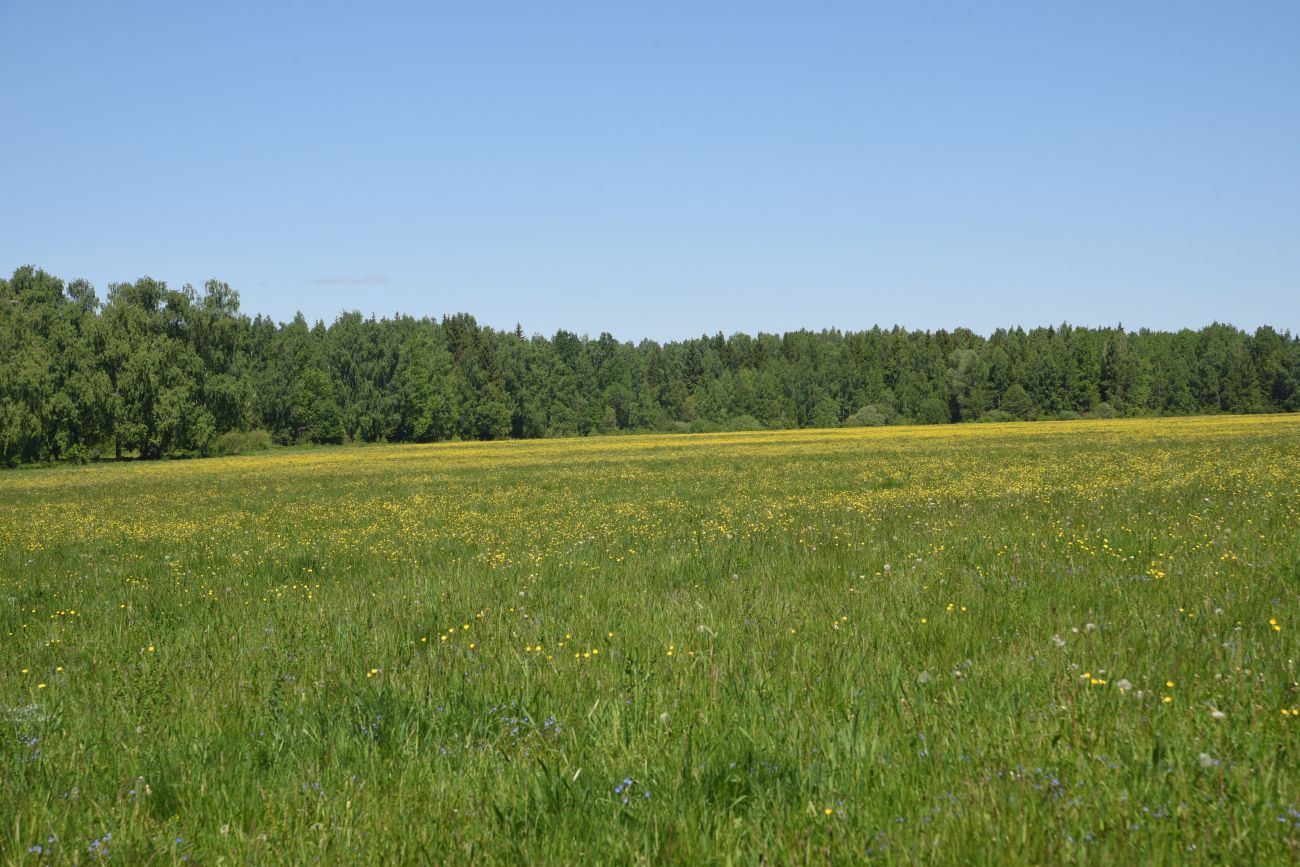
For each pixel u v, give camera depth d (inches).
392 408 4441.4
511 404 5017.2
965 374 5418.3
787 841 133.3
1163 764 154.7
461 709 208.2
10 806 162.4
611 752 176.1
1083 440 1964.8
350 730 197.6
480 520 780.6
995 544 434.3
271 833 148.1
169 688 238.5
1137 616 263.6
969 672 213.3
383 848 139.9
